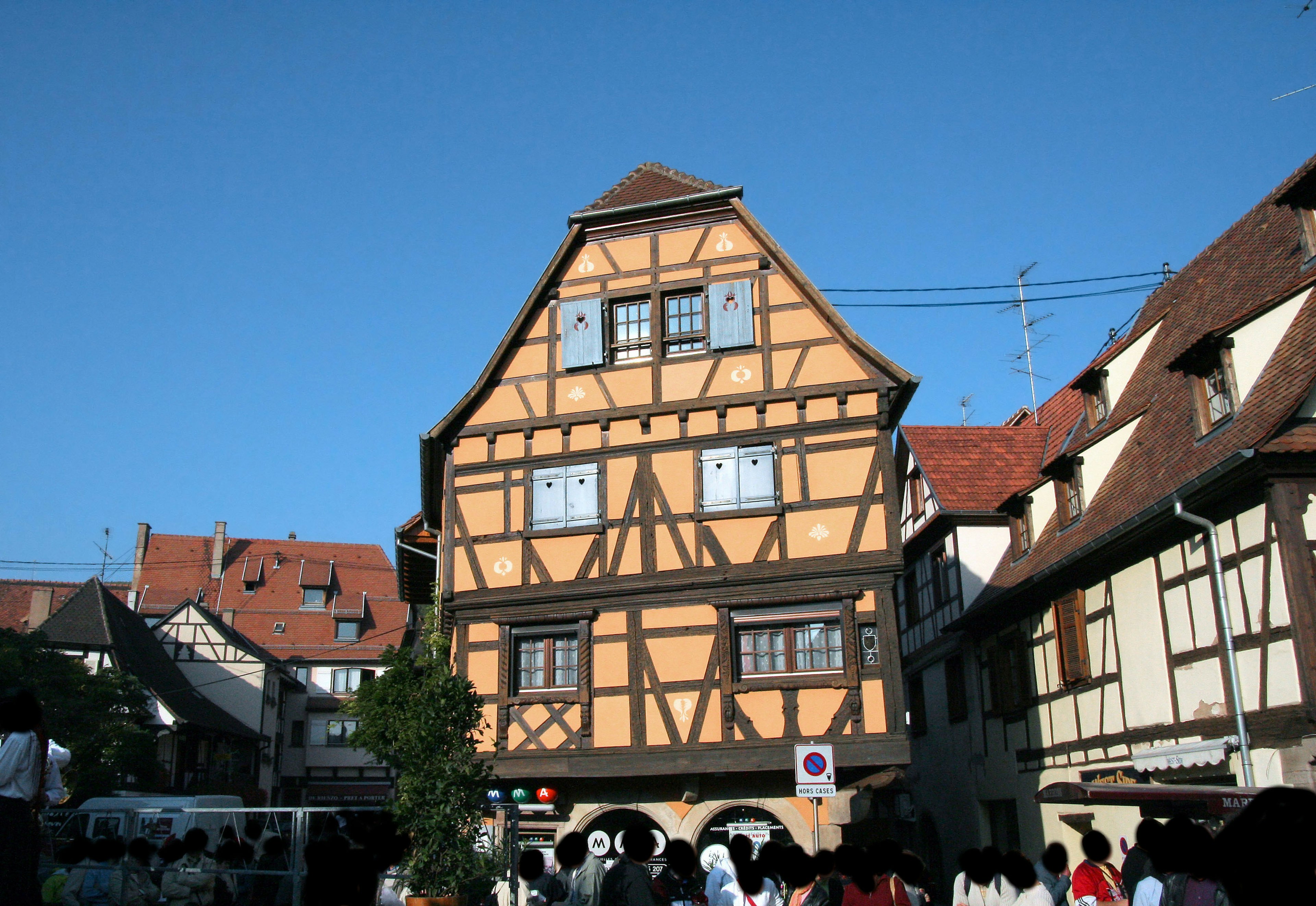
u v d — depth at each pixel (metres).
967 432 26.09
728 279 18.78
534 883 12.57
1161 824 6.89
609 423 18.62
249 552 57.16
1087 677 17.55
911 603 27.53
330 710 52.16
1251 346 14.57
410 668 13.52
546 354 19.30
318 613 54.75
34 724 6.05
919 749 26.89
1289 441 12.46
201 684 45.66
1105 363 20.58
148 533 56.53
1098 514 18.00
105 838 10.95
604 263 19.44
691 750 16.94
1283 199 15.49
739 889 10.09
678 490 18.08
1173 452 16.17
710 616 17.44
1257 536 13.03
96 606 36.59
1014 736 20.72
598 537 18.19
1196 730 14.30
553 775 17.31
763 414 18.06
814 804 13.83
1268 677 12.78
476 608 18.39
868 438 17.56
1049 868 11.23
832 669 16.92
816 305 18.22
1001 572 22.58
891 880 8.96
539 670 18.16
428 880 12.07
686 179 19.97
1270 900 2.56
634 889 7.32
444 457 19.77
